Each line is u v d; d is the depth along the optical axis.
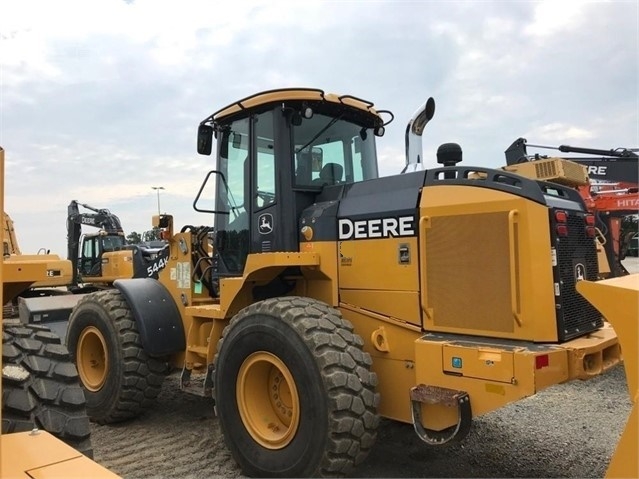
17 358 2.67
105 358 4.80
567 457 3.73
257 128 4.15
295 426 3.18
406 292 3.38
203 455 3.88
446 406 2.94
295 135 4.01
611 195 7.91
